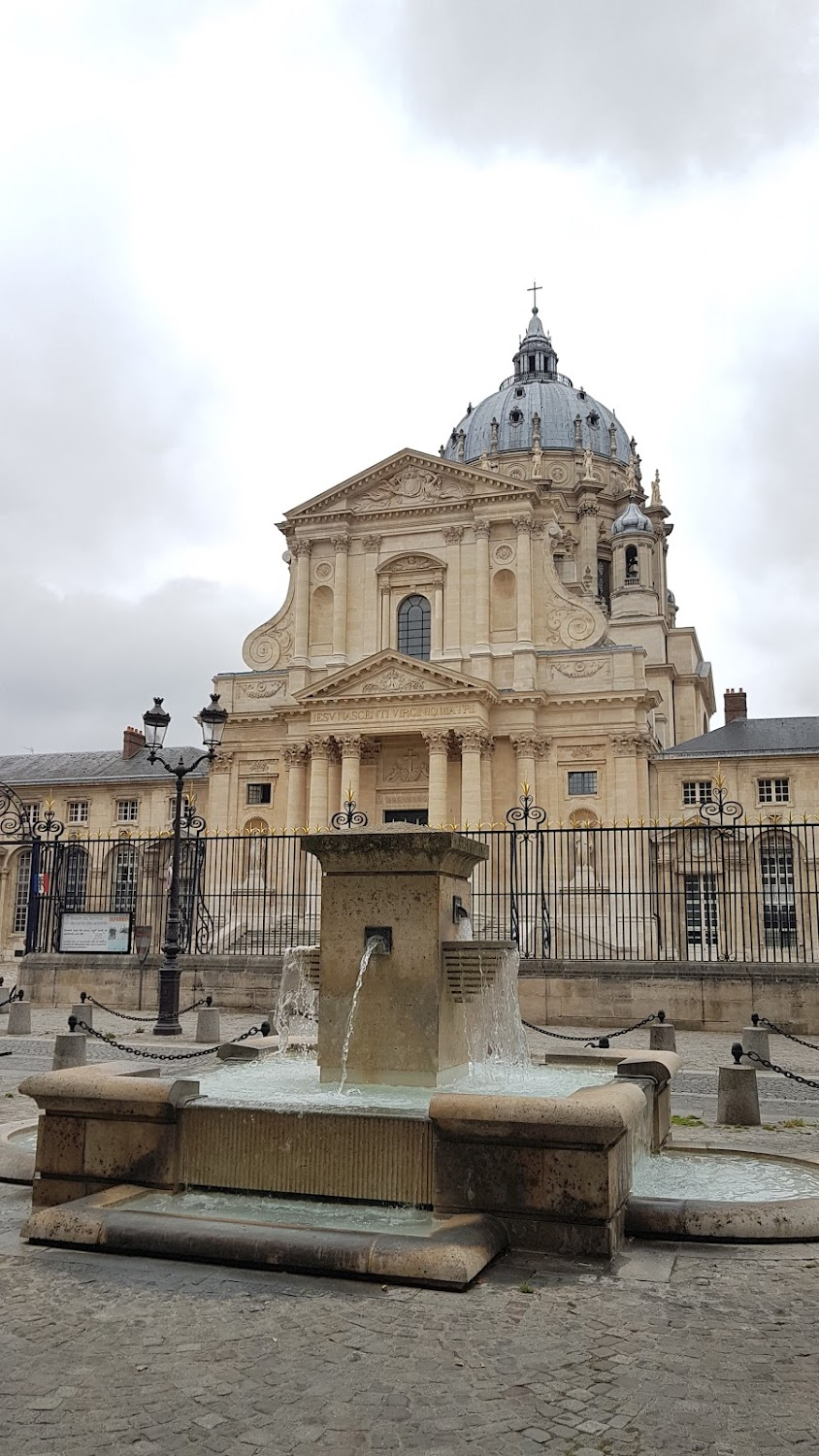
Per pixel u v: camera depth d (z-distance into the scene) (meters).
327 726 53.53
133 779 63.28
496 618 55.41
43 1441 4.61
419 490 57.34
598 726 52.50
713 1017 22.39
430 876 9.15
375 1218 7.25
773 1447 4.61
